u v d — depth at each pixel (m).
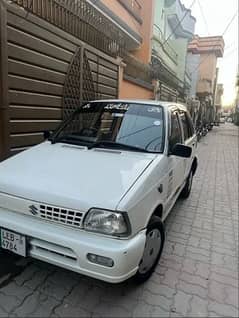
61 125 3.70
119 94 8.04
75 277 2.65
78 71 5.65
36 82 4.49
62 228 2.14
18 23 3.96
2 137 3.93
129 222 2.08
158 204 2.70
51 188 2.24
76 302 2.33
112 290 2.49
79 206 2.08
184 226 3.97
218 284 2.66
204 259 3.09
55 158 2.79
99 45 6.64
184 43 22.12
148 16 12.82
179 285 2.61
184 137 4.16
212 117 28.86
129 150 2.97
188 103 16.50
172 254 3.16
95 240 2.04
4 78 3.80
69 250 2.10
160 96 13.13
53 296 2.38
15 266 2.77
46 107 4.81
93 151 2.95
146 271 2.60
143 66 10.75
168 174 3.01
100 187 2.22
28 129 4.43
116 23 9.55
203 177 7.06
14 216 2.32
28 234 2.19
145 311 2.26
